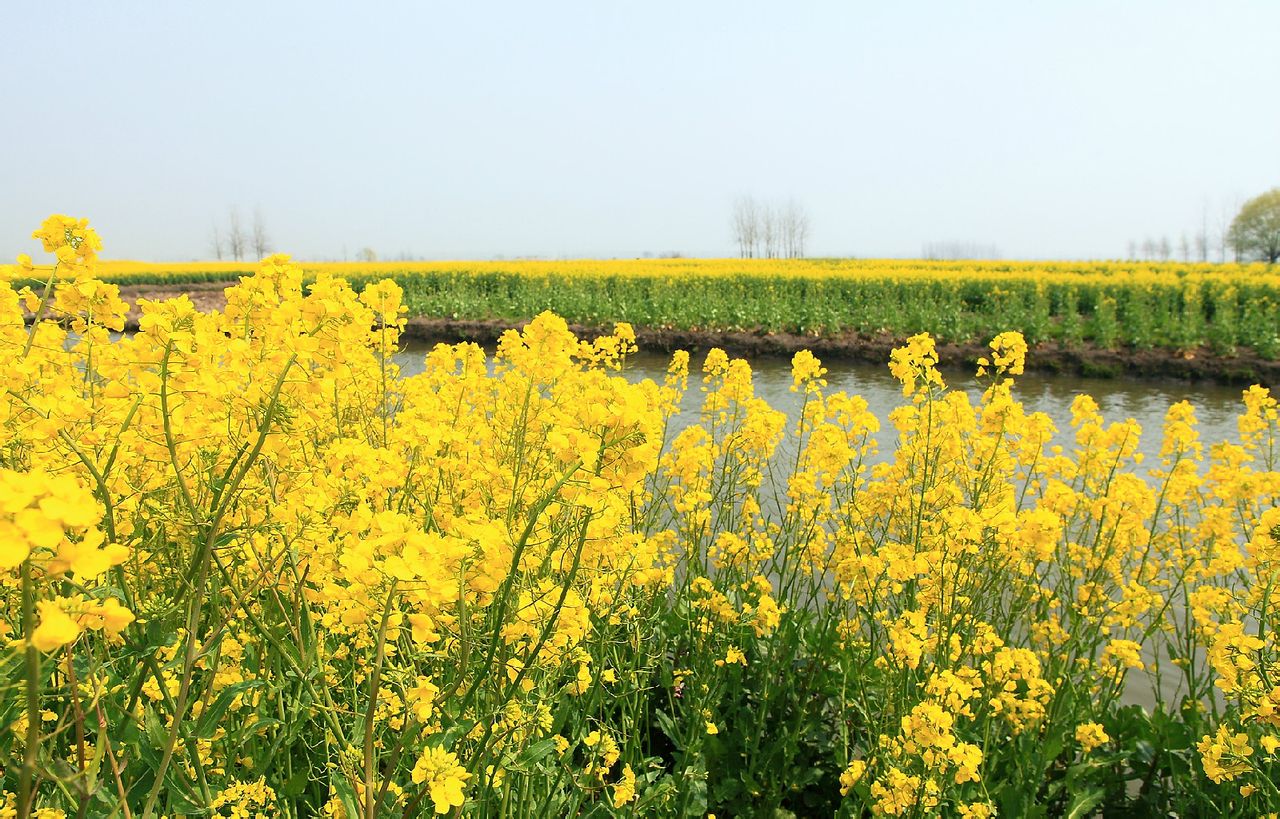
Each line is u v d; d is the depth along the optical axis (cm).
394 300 369
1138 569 425
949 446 439
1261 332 1534
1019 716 315
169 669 197
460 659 180
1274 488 377
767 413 471
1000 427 431
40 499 106
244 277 226
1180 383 1451
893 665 317
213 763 225
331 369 214
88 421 200
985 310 2138
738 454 484
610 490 182
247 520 222
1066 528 422
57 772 139
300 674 189
